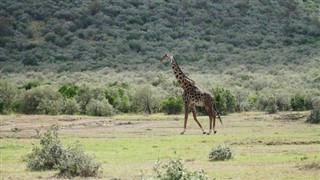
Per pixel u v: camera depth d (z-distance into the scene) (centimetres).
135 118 15575
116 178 5644
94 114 17000
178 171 4275
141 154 7706
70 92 18825
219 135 10469
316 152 7788
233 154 7344
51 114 16950
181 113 18062
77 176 5844
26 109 17250
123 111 18388
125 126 12988
